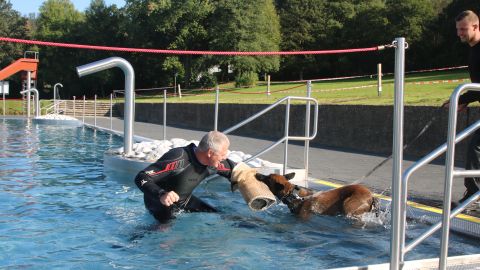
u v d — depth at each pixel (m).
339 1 63.84
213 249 4.22
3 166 9.29
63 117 26.06
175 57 58.56
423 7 53.06
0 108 39.81
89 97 67.56
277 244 4.37
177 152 5.18
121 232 4.76
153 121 29.41
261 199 5.18
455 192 6.44
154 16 55.91
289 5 66.06
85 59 64.06
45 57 65.00
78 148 12.96
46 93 67.25
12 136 17.03
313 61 62.00
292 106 15.49
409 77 34.09
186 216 5.41
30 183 7.42
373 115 12.23
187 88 59.19
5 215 5.38
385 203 5.85
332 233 4.78
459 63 48.28
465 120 9.92
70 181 7.61
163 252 4.12
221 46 53.75
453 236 4.54
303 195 5.58
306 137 7.58
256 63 53.56
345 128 13.21
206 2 55.81
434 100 13.02
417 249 4.13
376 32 55.50
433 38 52.66
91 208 5.77
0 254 4.00
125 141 8.74
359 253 4.10
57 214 5.45
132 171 8.05
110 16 64.88
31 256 3.96
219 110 21.00
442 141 10.41
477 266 3.25
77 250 4.15
